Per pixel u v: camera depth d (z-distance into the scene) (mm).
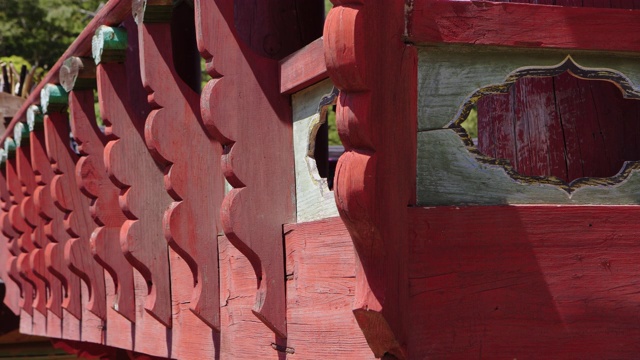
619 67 3133
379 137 2779
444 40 2902
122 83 5172
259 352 3896
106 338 6238
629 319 3023
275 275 3695
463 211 2891
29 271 8195
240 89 3740
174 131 4391
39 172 6938
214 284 4363
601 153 3693
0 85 11695
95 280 6223
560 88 3736
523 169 3814
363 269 2779
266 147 3754
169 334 5031
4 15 31266
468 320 2871
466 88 2986
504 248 2924
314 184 3598
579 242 2998
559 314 2961
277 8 4277
